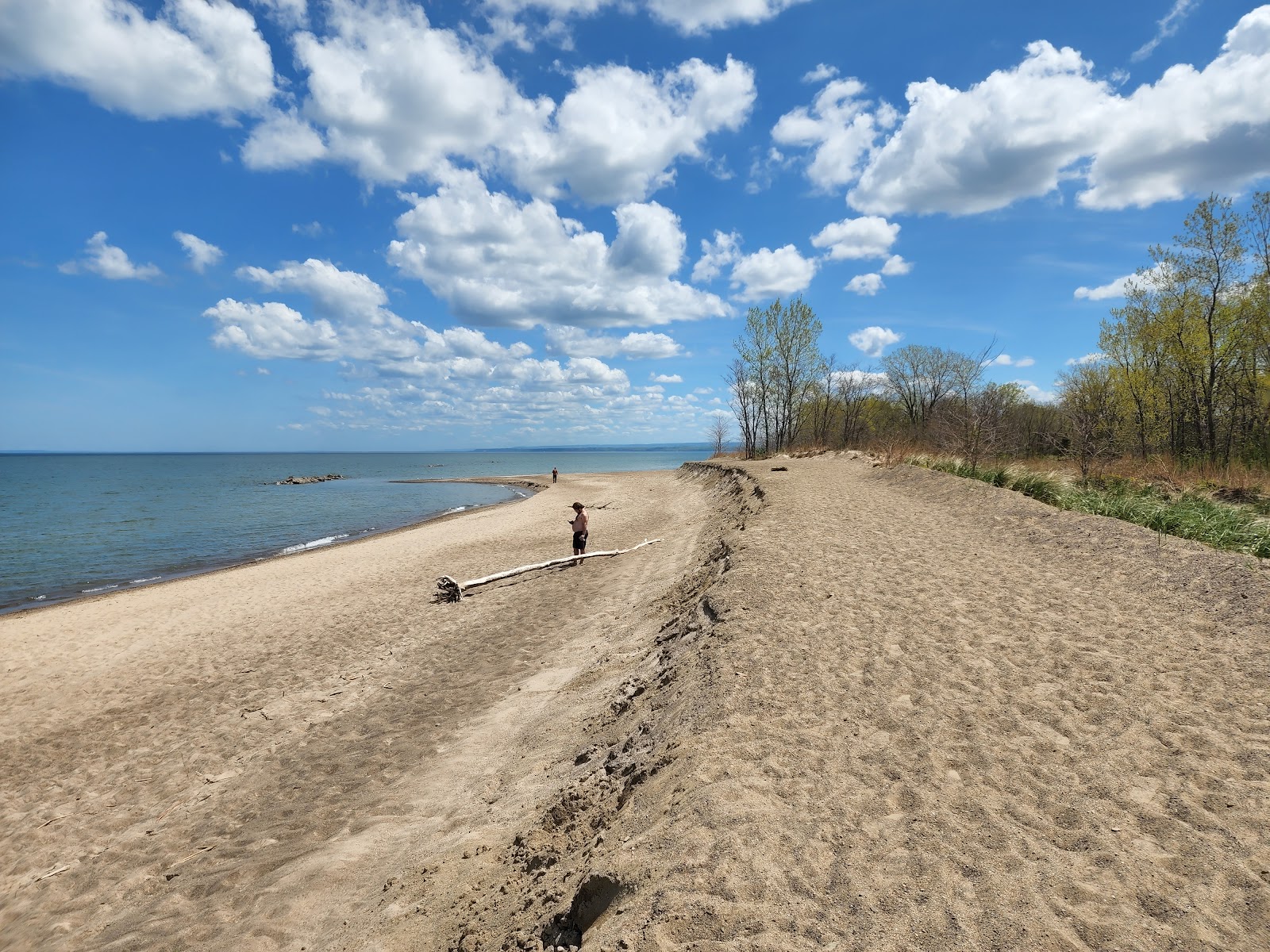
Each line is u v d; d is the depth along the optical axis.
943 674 5.28
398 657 9.90
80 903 4.88
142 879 5.09
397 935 3.67
